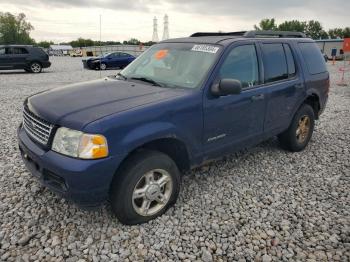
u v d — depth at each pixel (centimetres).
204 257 281
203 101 348
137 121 295
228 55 381
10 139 562
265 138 457
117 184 298
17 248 284
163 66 398
